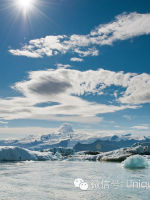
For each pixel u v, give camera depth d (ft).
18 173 52.08
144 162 70.13
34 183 35.53
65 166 78.07
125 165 70.85
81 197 25.12
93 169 64.49
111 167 72.59
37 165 82.28
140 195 26.17
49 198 24.52
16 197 24.97
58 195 26.09
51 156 134.10
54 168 68.13
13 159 108.68
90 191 28.60
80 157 139.54
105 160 122.42
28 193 27.27
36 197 24.99
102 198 24.59
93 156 134.51
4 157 105.70
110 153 133.39
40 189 30.01
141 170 59.88
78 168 68.13
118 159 117.39
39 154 127.24
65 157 141.90
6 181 37.93
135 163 69.56
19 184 34.45
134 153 127.03
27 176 45.85
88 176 45.60
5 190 29.22
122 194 26.71
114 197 25.07
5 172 54.49
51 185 33.42
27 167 71.46
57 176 45.80
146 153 126.82
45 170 60.54
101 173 52.11
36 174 49.85
